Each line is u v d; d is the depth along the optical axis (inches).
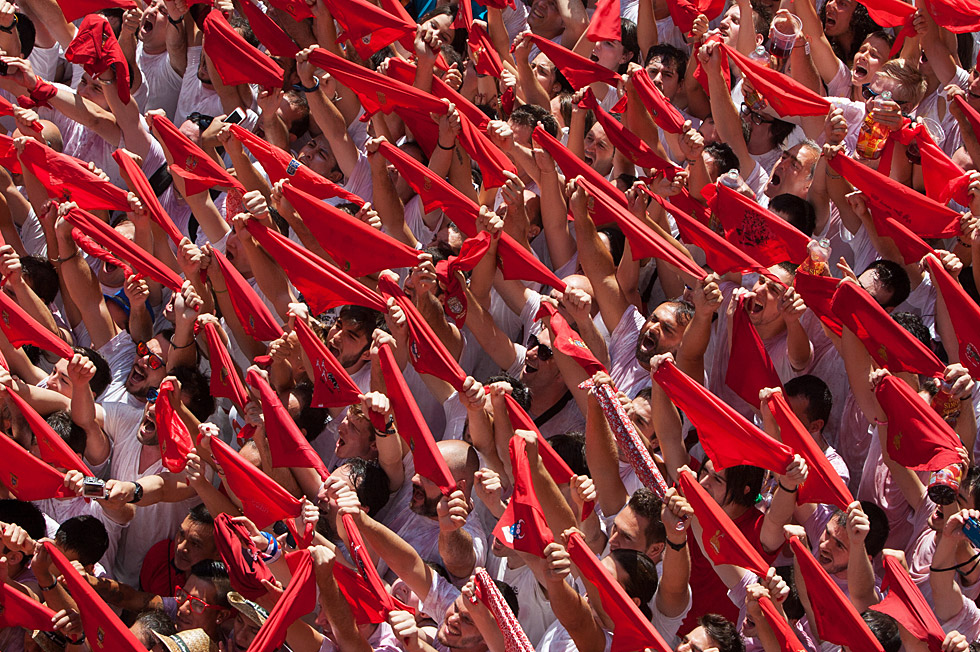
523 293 868.0
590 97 917.2
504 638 648.4
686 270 783.1
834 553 681.0
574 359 783.1
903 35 917.2
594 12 1037.8
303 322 773.9
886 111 833.5
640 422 755.4
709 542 664.4
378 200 901.2
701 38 927.0
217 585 730.2
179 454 786.8
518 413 745.6
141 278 892.6
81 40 993.5
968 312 724.7
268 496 730.2
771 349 801.6
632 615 623.5
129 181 925.2
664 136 976.9
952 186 806.5
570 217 913.5
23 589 738.2
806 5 947.3
